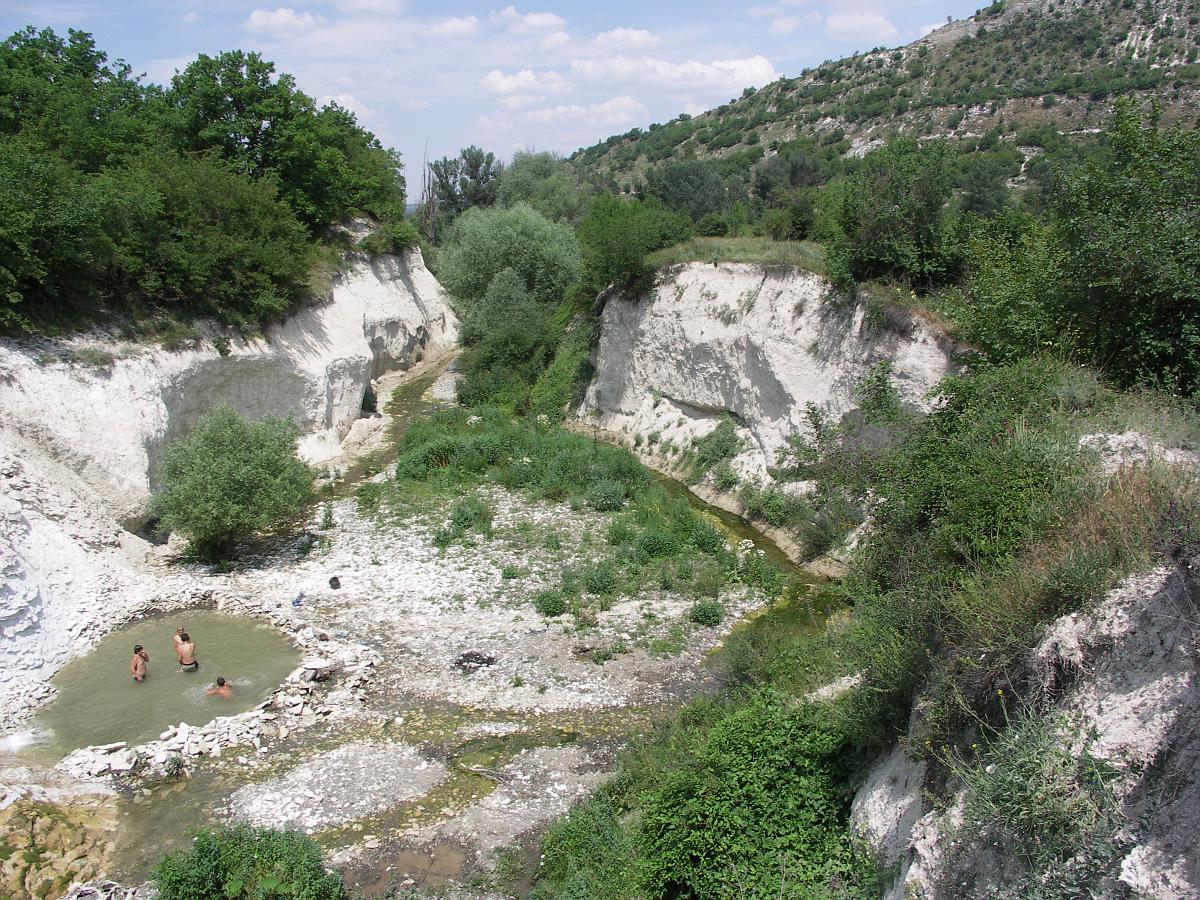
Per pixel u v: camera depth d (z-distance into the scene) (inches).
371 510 1031.6
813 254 1108.5
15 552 690.8
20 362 859.4
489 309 1700.3
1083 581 302.4
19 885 436.8
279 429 931.3
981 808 271.1
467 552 906.7
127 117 1238.9
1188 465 355.6
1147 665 270.4
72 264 949.8
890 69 4451.3
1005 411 502.6
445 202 3048.7
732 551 916.0
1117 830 244.2
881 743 392.8
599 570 835.4
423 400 1620.3
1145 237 561.6
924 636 385.1
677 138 5374.0
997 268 781.9
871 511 559.2
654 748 542.9
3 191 847.7
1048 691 294.5
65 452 844.0
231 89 1411.2
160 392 983.0
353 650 693.9
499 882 456.1
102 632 716.7
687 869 384.8
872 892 331.0
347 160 1863.9
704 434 1191.6
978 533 394.6
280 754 569.6
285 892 411.5
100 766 541.6
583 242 1920.5
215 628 737.6
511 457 1205.1
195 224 1122.7
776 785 402.6
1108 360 595.8
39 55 1275.8
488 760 565.9
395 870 464.8
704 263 1252.5
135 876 458.0
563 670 676.1
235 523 848.3
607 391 1422.2
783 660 609.9
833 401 964.0
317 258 1405.0
